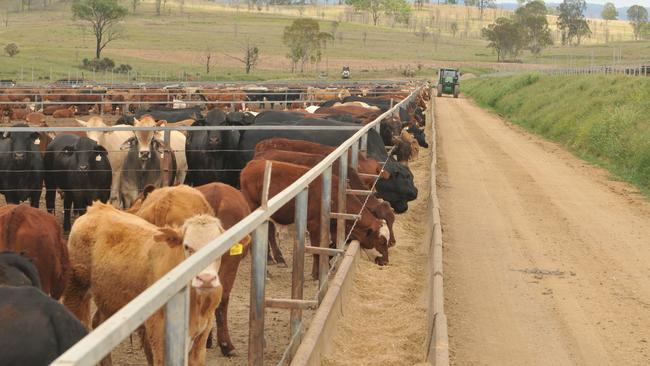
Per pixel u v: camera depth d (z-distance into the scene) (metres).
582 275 11.84
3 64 101.94
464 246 13.53
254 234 6.18
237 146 16.09
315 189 10.82
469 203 17.78
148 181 15.25
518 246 13.65
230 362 8.14
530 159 27.20
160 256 6.59
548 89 52.03
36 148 14.95
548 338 9.04
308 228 10.94
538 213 16.86
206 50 148.00
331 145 15.20
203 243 6.11
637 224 16.00
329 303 8.49
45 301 4.73
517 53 171.50
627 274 11.99
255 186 11.02
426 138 32.81
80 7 116.81
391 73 128.88
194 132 16.28
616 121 29.11
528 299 10.52
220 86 55.47
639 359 8.46
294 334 7.42
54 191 15.50
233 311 9.70
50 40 148.25
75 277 7.49
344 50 173.62
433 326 8.30
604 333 9.27
